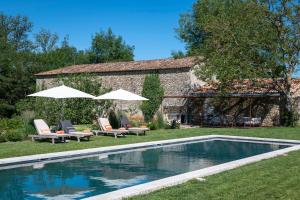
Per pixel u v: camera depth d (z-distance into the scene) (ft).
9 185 33.32
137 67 126.41
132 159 49.11
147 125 90.38
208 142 70.13
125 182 35.35
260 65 98.84
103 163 45.47
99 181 35.58
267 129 91.15
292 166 37.96
